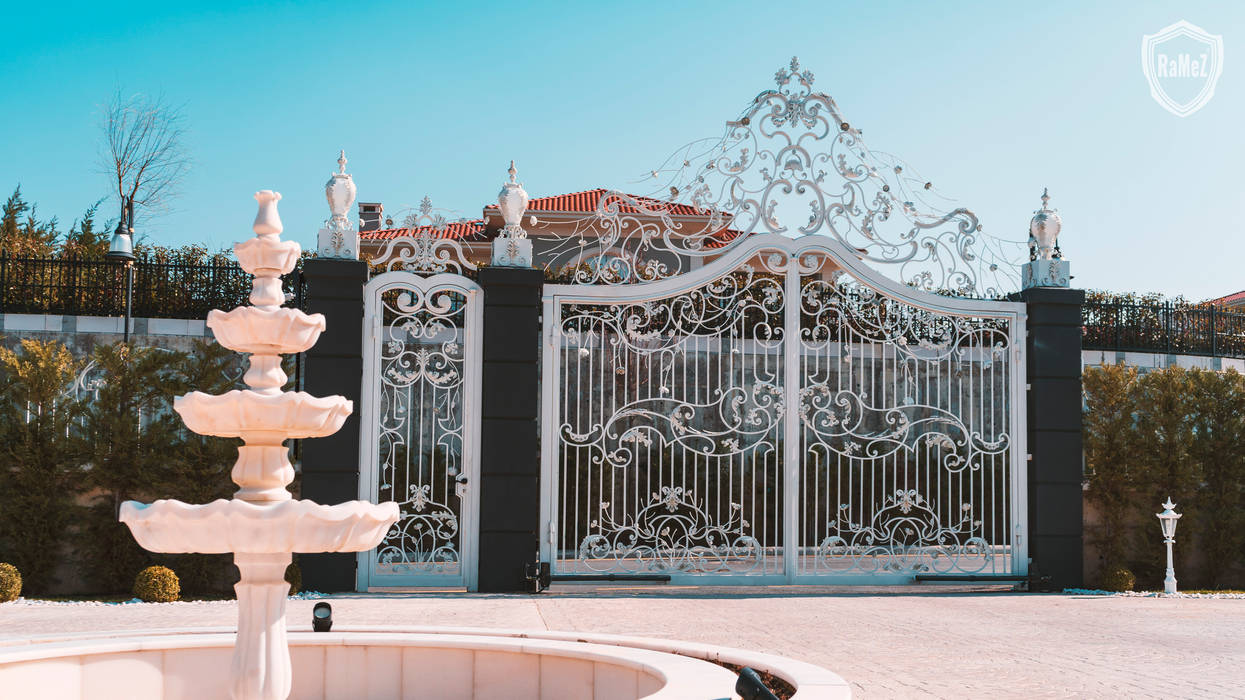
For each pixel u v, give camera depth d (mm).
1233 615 10070
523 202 12016
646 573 11688
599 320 11977
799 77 12328
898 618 9641
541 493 11641
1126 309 17578
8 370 12703
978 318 12578
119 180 28688
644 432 15297
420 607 10055
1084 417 14953
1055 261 12719
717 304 12820
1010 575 12359
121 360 12922
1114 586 13109
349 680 6320
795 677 5227
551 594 11383
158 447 12578
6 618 9375
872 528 12297
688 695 4754
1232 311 18766
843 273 13445
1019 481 12508
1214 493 14859
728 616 9672
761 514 15227
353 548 5324
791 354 12125
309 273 11422
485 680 6219
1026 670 6867
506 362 11594
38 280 15812
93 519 12531
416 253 11797
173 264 16062
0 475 12305
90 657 5855
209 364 13250
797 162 12242
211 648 6172
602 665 5891
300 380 13773
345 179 11711
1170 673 6789
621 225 12164
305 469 11180
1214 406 14992
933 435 12500
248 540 5027
